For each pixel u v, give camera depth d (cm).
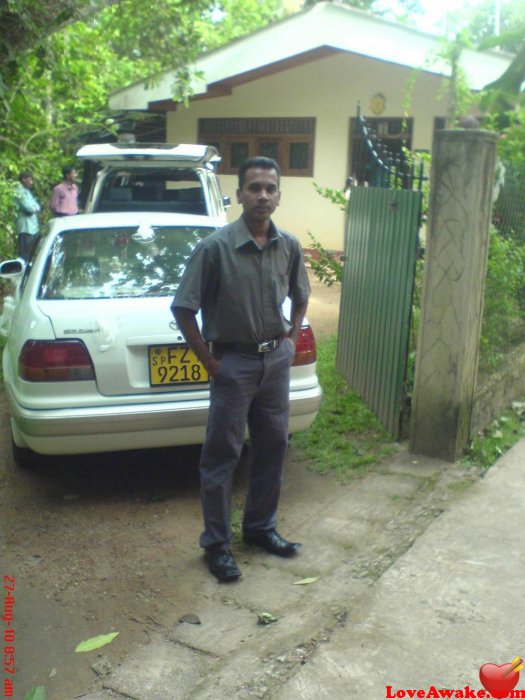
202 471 350
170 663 290
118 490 448
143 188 839
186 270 331
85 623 320
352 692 264
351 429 516
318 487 439
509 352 546
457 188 426
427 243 441
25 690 280
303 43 1229
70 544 385
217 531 349
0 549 382
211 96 1423
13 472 475
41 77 914
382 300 520
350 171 1321
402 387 484
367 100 1283
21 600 338
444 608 311
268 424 352
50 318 401
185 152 747
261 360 337
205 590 339
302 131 1366
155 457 496
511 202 521
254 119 1412
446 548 358
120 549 379
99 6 816
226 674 279
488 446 471
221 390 337
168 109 1462
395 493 422
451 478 435
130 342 397
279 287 337
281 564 358
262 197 322
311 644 293
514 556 349
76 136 1376
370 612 311
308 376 429
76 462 488
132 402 398
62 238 478
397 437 490
